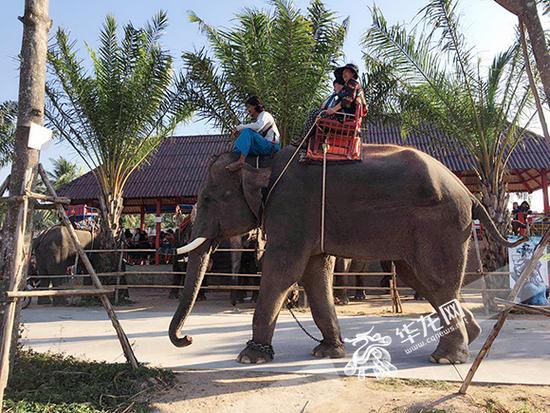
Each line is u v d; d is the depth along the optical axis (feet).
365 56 35.88
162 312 32.78
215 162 18.60
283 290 16.87
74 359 16.39
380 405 12.51
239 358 17.03
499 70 33.40
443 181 16.76
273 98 35.81
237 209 18.01
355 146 17.48
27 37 13.96
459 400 12.77
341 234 16.97
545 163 50.29
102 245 41.16
